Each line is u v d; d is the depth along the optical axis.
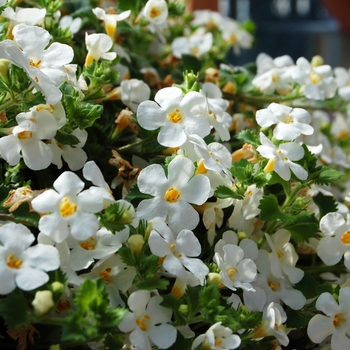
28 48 0.21
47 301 0.17
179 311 0.18
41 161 0.20
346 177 0.31
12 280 0.17
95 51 0.23
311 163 0.22
